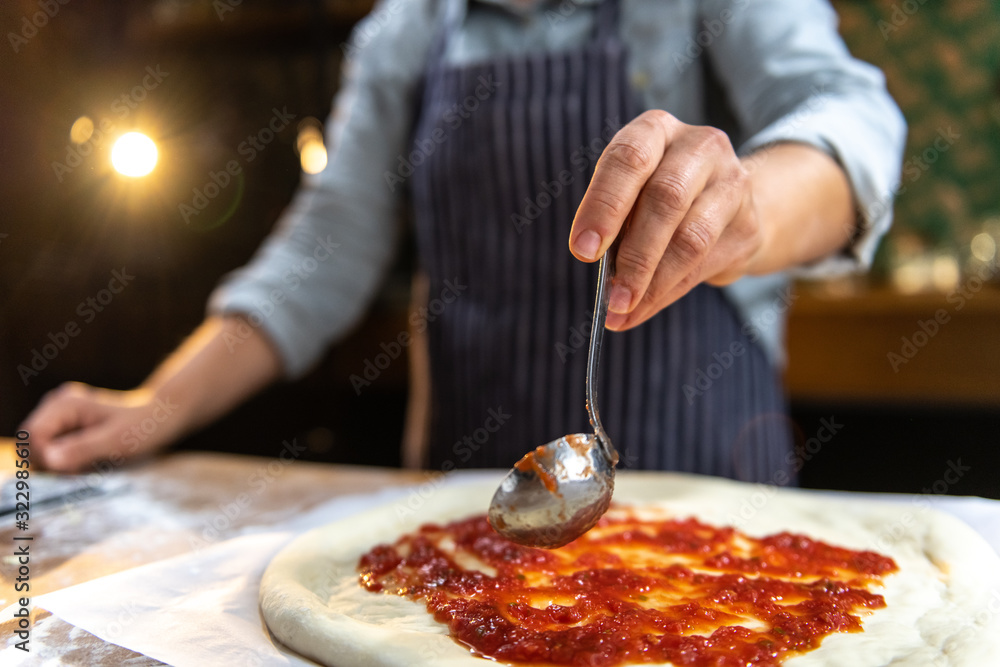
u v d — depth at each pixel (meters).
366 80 1.84
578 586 1.00
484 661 0.80
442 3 1.78
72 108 2.84
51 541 1.25
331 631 0.84
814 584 0.99
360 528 1.20
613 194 0.74
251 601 0.99
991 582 0.99
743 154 1.21
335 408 3.44
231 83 3.33
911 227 3.71
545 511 0.89
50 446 1.59
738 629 0.85
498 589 1.00
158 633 0.90
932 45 3.59
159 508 1.42
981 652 0.80
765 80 1.40
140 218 3.10
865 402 3.06
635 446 1.51
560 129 1.50
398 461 3.44
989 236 3.20
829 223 1.17
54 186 2.87
